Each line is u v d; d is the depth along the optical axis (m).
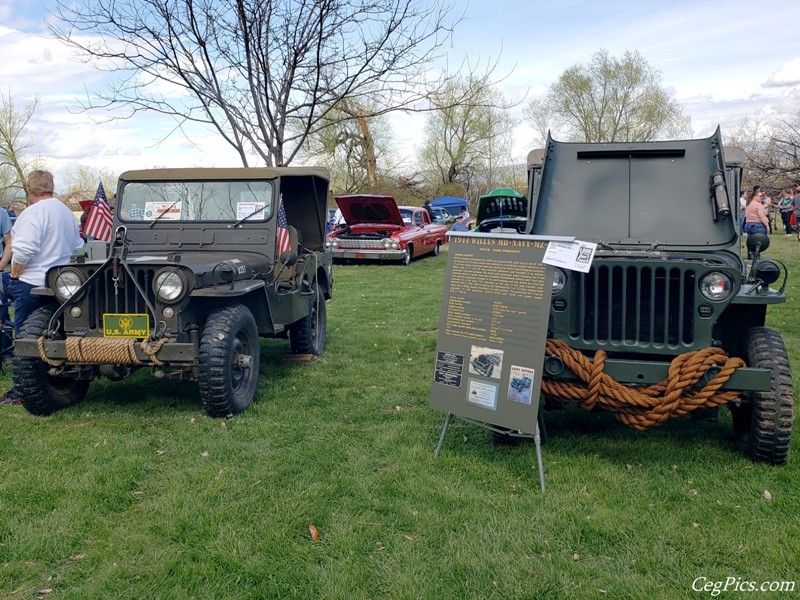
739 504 3.71
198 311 5.24
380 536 3.43
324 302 7.80
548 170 5.43
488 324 4.23
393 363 7.08
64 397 5.50
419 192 36.03
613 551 3.28
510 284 4.18
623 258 4.25
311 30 7.50
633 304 4.24
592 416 5.28
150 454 4.47
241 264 5.56
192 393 5.95
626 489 3.91
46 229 5.67
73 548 3.32
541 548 3.29
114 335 5.00
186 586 2.99
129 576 3.07
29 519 3.56
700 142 5.29
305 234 7.67
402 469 4.21
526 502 3.76
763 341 4.23
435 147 40.53
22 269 5.63
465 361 4.31
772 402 4.03
